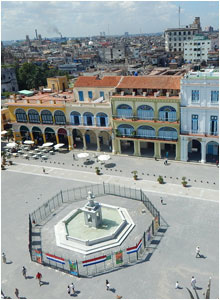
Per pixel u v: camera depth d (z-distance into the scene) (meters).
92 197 45.00
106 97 72.38
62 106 74.56
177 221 45.88
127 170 64.44
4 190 60.44
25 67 157.12
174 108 62.66
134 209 50.19
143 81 67.50
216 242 40.88
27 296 34.88
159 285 34.84
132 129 68.75
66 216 48.81
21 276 37.97
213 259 38.00
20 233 46.50
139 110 66.31
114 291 34.59
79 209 50.25
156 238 42.56
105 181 60.62
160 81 66.06
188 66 102.19
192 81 59.31
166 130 65.12
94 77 75.38
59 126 76.81
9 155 78.38
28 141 81.88
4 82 145.50
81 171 66.19
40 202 54.81
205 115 60.38
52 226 47.53
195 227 44.19
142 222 46.59
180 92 61.22
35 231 46.59
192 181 57.41
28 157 76.19
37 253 39.59
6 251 42.72
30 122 81.31
